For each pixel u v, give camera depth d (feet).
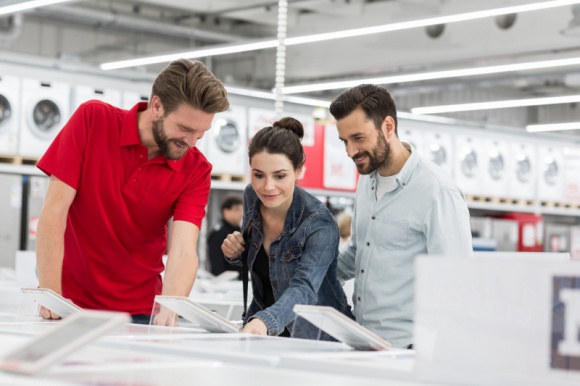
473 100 48.80
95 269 9.57
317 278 9.07
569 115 50.90
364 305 9.77
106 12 35.58
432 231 9.16
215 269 26.81
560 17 31.35
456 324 4.88
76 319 4.99
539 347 4.66
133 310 9.78
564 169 37.65
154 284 10.03
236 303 16.62
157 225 9.74
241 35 40.37
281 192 9.01
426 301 4.99
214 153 28.48
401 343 9.41
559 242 38.45
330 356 5.33
